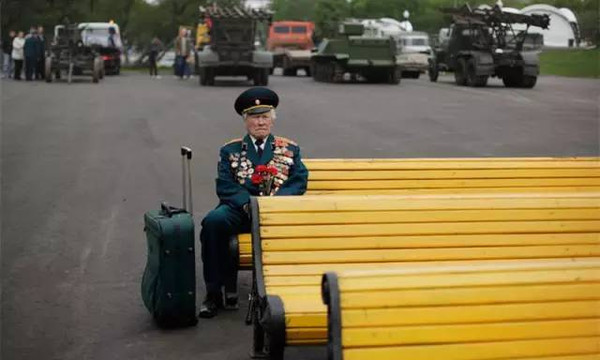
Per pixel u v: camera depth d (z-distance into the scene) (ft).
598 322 15.29
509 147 68.54
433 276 15.21
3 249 37.60
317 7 309.42
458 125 82.53
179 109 97.40
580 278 15.47
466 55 143.54
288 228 22.84
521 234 23.41
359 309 14.85
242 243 27.43
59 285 32.30
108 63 186.50
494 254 23.18
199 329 27.12
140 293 31.19
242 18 138.62
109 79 164.66
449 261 23.03
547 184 30.63
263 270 22.53
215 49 139.44
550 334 15.28
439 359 14.90
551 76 174.70
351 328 14.80
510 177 30.35
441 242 23.11
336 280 14.97
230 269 28.37
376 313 14.87
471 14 142.82
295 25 199.31
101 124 82.99
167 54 316.60
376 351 14.78
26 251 37.27
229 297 28.58
